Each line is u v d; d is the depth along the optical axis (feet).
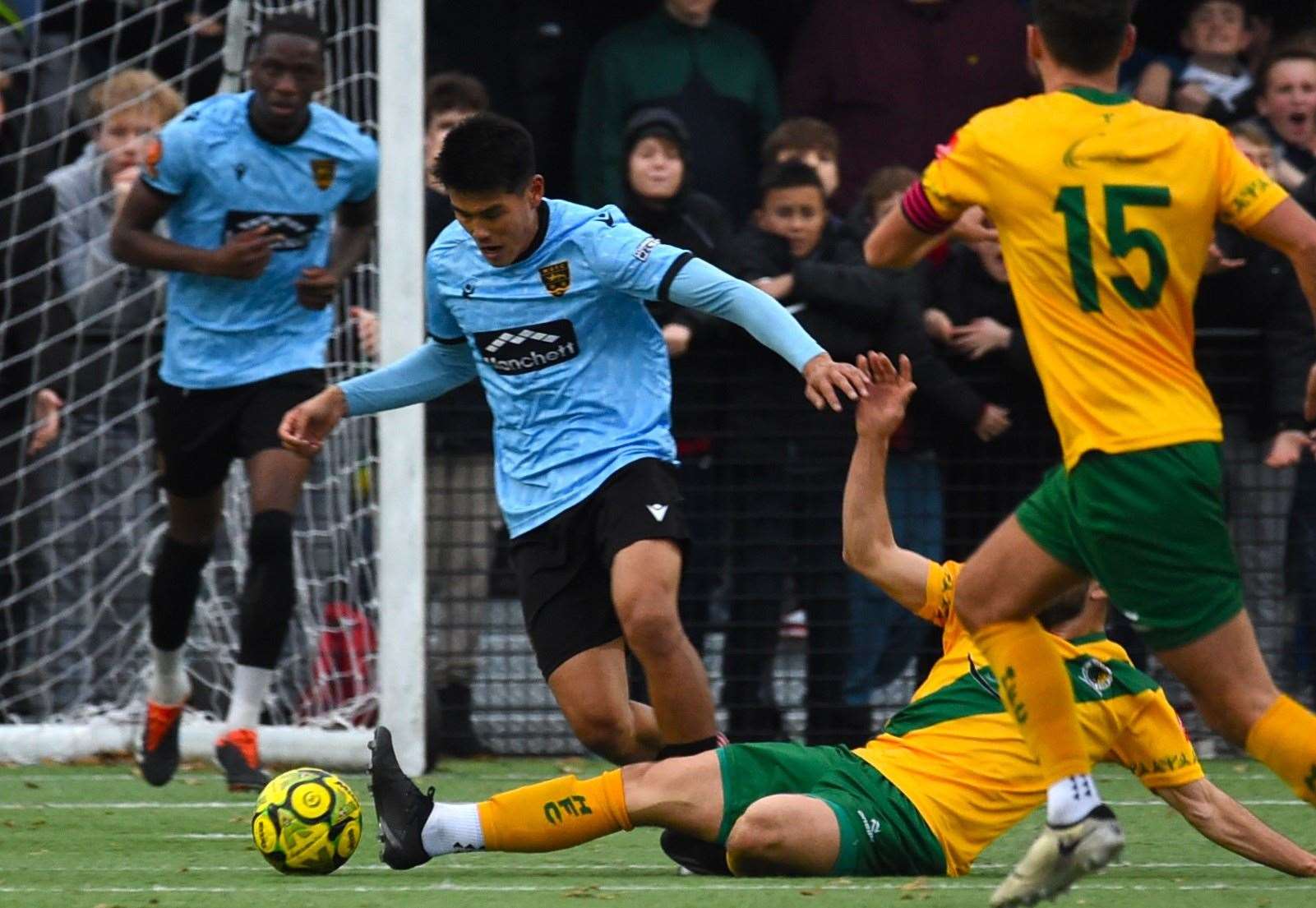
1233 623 42.47
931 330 85.20
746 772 51.26
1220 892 48.88
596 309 56.75
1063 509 42.73
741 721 86.84
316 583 87.40
